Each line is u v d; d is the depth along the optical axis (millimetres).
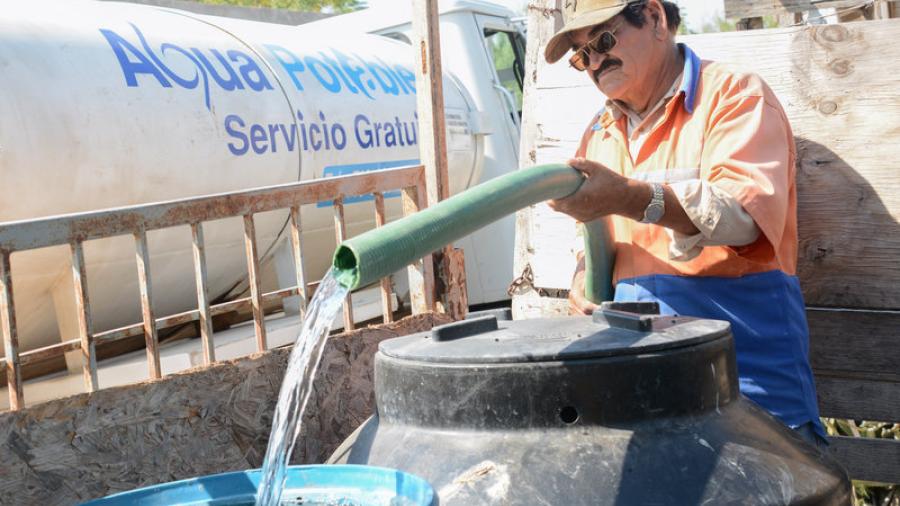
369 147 4656
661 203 2062
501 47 6445
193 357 3641
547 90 3236
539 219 3295
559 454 1642
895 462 2787
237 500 1639
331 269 1525
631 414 1682
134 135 3465
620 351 1687
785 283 2324
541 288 3312
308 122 4289
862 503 3531
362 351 2803
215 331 4348
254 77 4117
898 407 2738
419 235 1565
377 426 1907
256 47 4293
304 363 1528
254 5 13516
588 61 2410
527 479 1617
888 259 2684
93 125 3332
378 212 2932
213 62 3953
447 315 3143
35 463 2033
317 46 4746
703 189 2080
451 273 3170
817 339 2812
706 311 2346
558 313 3295
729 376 1832
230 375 2416
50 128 3193
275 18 6941
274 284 4543
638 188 2047
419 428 1787
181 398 2309
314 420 2639
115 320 3752
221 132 3820
